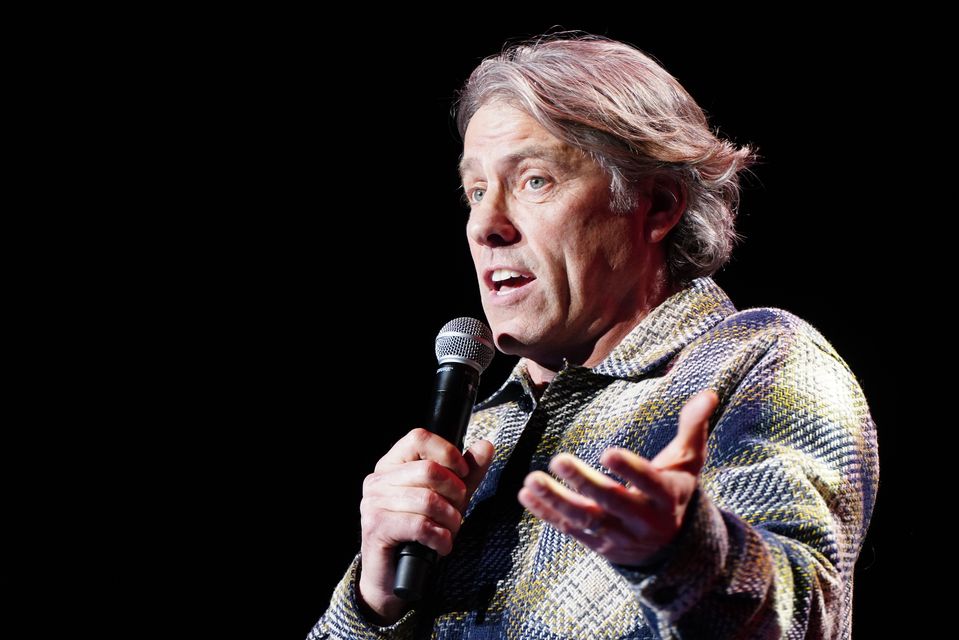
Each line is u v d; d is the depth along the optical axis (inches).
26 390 491.2
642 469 98.9
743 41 422.6
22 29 497.7
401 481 155.6
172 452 491.8
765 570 110.7
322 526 480.7
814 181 416.8
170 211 516.4
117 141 514.3
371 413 493.4
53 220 509.0
